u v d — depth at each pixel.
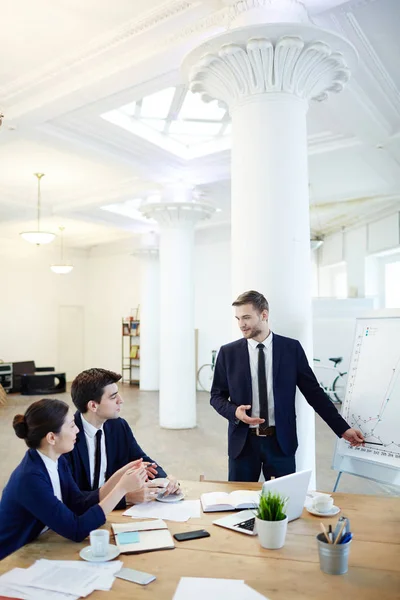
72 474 2.60
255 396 2.98
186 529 2.14
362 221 10.96
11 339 14.62
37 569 1.80
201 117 6.14
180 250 8.70
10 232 13.23
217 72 3.65
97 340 16.22
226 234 13.15
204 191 8.88
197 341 13.65
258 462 2.97
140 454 2.84
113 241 15.16
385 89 5.05
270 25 3.26
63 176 8.23
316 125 5.98
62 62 4.63
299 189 3.61
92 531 1.92
